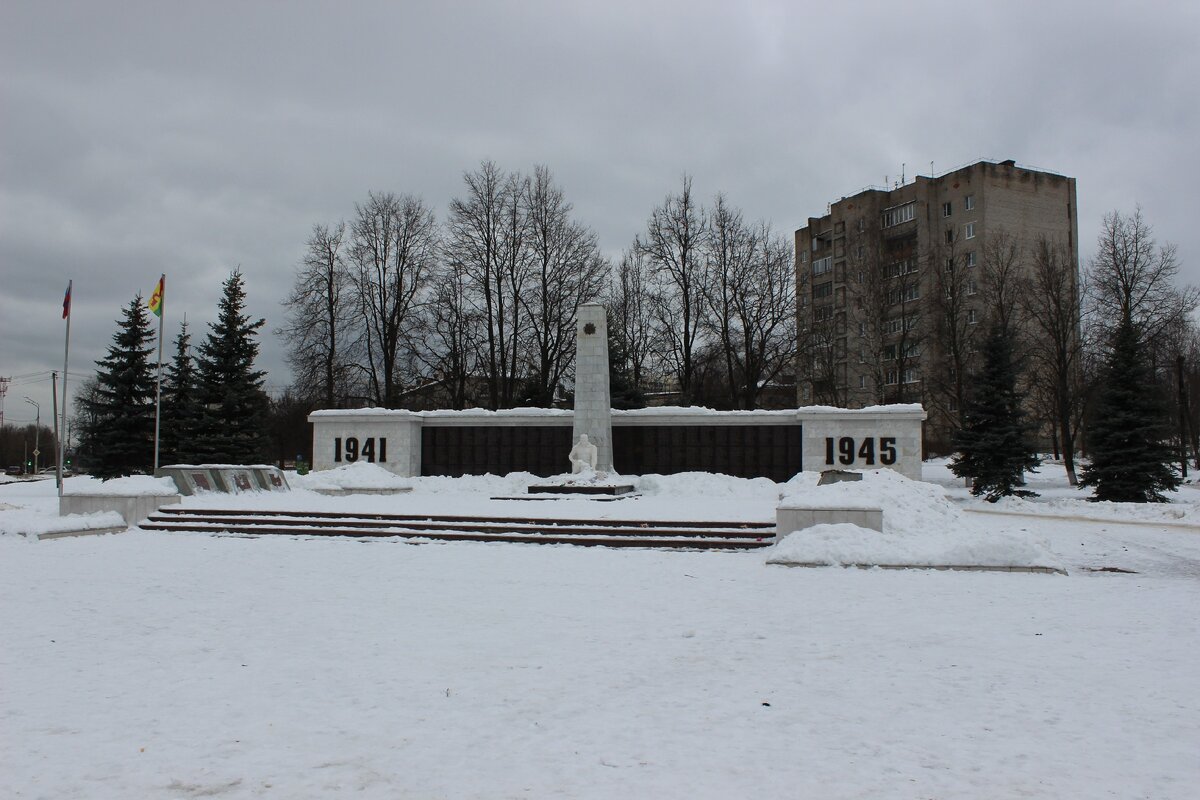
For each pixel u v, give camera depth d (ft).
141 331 134.92
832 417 97.50
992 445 105.40
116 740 19.07
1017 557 44.83
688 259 143.02
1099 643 28.45
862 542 47.80
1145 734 19.43
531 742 18.94
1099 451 98.12
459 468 108.27
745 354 146.10
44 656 26.66
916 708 21.40
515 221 140.87
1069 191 199.11
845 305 201.46
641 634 29.89
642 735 19.42
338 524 62.95
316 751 18.37
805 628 30.86
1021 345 142.20
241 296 137.80
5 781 16.71
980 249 190.60
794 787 16.37
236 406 133.69
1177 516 79.05
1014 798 15.85
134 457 132.46
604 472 92.43
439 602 36.09
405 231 139.44
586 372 98.73
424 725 20.07
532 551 53.72
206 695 22.48
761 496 88.48
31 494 113.50
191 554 51.67
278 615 33.19
